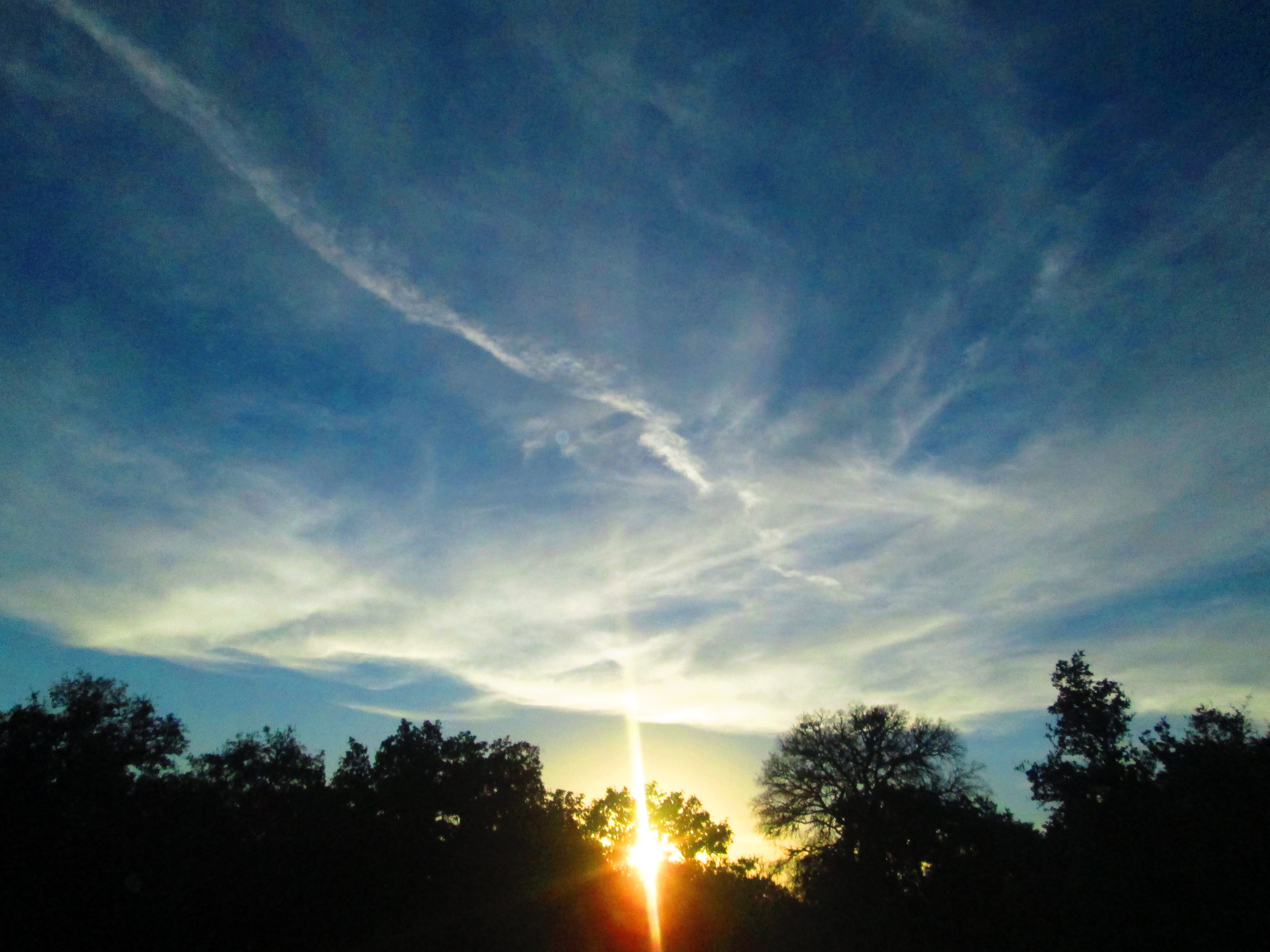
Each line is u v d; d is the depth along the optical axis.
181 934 19.58
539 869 26.81
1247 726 23.27
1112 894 20.20
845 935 29.59
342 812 26.02
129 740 25.11
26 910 17.95
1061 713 32.84
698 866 32.59
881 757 41.06
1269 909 17.02
